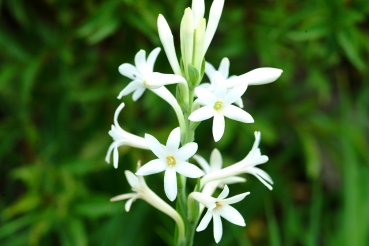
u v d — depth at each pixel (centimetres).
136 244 84
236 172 52
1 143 87
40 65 83
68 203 78
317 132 91
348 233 81
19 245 87
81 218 79
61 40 83
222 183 56
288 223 87
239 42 83
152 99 82
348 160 87
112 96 86
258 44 83
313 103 92
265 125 87
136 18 76
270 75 50
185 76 51
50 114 89
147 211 82
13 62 84
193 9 51
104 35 75
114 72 85
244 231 85
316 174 85
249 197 85
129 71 53
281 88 91
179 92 51
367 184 87
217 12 51
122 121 88
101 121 88
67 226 78
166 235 83
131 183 53
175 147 47
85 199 80
